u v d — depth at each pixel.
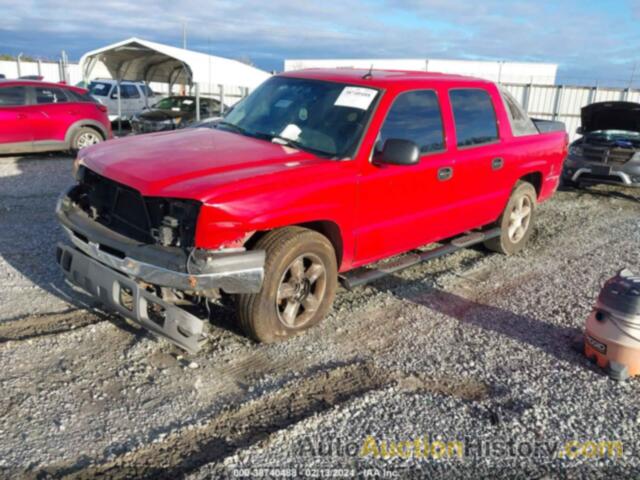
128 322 4.36
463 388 3.79
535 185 6.96
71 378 3.60
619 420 3.53
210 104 18.11
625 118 10.58
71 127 12.29
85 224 4.05
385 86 4.72
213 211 3.47
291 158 4.21
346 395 3.63
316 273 4.22
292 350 4.14
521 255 6.79
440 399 3.64
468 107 5.55
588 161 10.73
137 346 4.01
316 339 4.33
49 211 7.47
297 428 3.23
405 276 5.84
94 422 3.20
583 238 7.76
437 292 5.45
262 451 3.04
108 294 3.86
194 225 3.50
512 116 6.21
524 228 6.78
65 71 27.45
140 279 3.64
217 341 4.18
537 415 3.51
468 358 4.20
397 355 4.18
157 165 3.87
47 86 12.12
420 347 4.32
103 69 16.17
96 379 3.61
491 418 3.47
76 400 3.38
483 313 5.02
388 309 4.98
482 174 5.65
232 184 3.61
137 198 3.74
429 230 5.29
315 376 3.80
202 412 3.35
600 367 4.13
